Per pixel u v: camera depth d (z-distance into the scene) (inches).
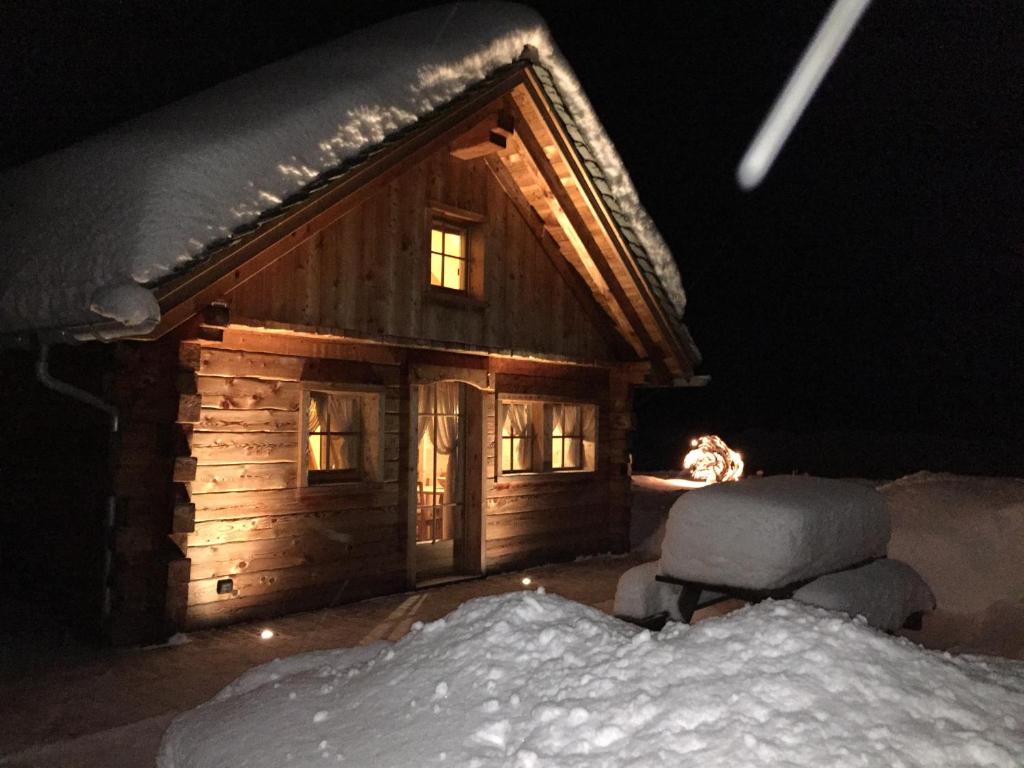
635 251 393.4
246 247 243.9
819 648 113.0
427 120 303.3
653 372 432.1
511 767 98.2
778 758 91.9
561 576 373.4
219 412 266.8
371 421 321.7
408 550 330.6
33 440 286.8
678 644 119.3
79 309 232.1
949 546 312.3
